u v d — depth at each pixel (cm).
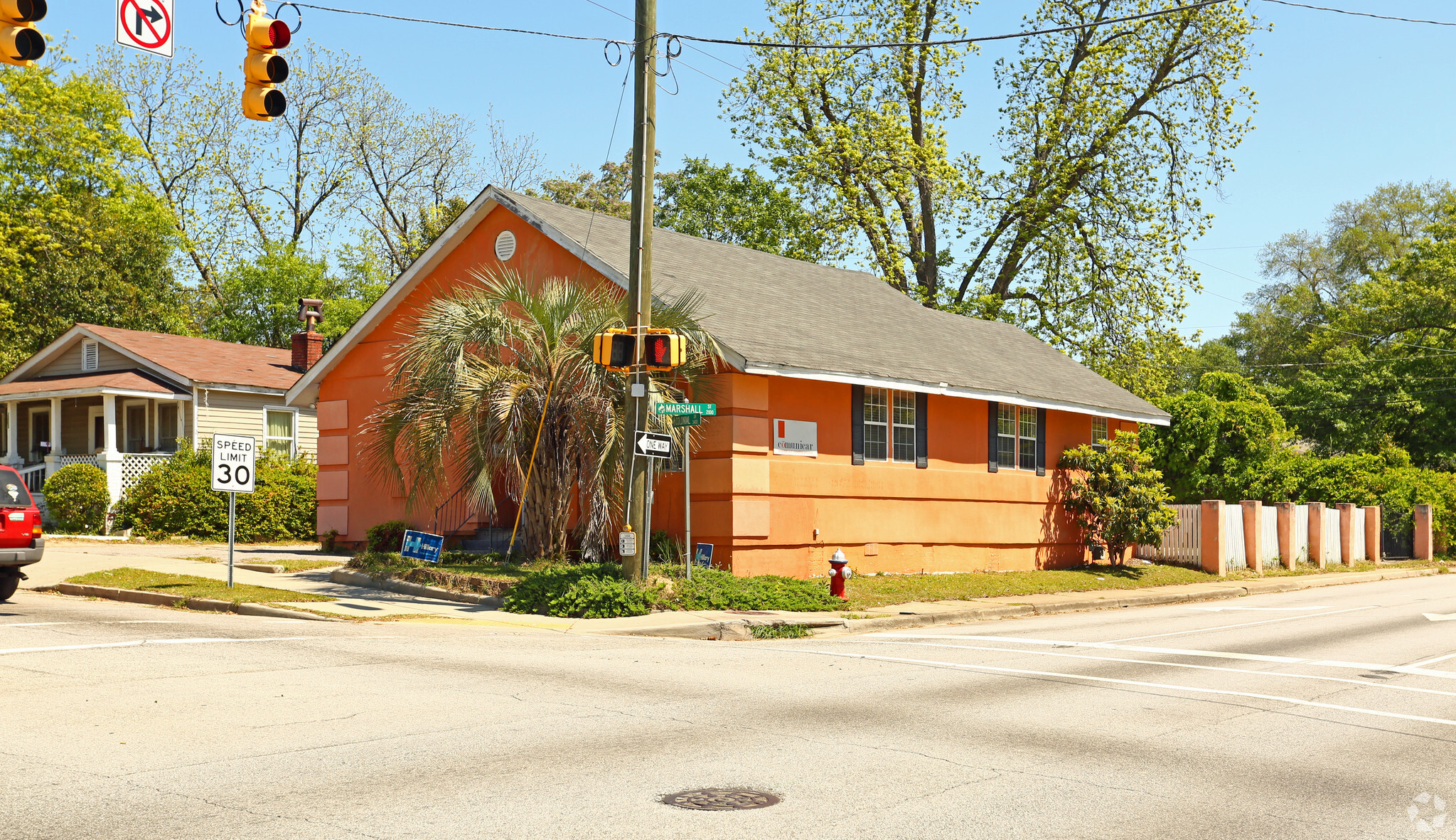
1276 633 1598
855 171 4056
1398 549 3700
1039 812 630
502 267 2267
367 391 2500
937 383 2223
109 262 4228
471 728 825
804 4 4062
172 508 2734
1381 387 5034
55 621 1393
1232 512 2916
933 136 4106
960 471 2411
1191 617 1870
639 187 1592
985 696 1000
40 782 661
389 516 2442
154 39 1085
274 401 3244
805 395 2045
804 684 1059
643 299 1600
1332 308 6844
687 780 687
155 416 3161
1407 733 877
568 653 1241
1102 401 2806
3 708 866
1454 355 4997
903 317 2750
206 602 1614
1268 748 812
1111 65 4047
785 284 2533
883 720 883
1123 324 4075
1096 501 2703
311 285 4944
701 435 1931
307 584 1856
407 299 2428
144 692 937
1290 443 5103
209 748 753
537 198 2333
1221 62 3975
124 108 4694
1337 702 1016
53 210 4159
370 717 858
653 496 1961
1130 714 930
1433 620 1820
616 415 1808
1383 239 7038
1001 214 4278
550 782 676
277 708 886
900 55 4062
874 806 635
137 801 625
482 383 1781
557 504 1867
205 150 5103
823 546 2075
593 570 1666
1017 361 2852
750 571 1916
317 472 2986
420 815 603
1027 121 4184
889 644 1409
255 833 569
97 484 2791
